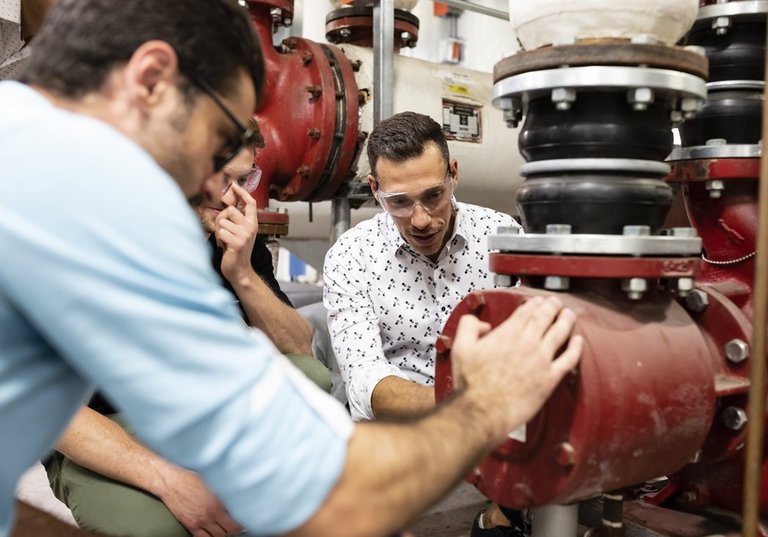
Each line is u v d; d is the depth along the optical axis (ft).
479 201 8.33
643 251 2.72
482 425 2.44
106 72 2.23
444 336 3.09
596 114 2.79
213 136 2.43
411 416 2.52
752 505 2.77
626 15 2.73
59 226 1.98
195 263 2.16
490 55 13.64
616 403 2.60
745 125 3.55
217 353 2.12
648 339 2.79
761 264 2.69
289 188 7.06
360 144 7.00
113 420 4.71
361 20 7.52
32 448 2.39
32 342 2.22
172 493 4.24
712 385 2.91
